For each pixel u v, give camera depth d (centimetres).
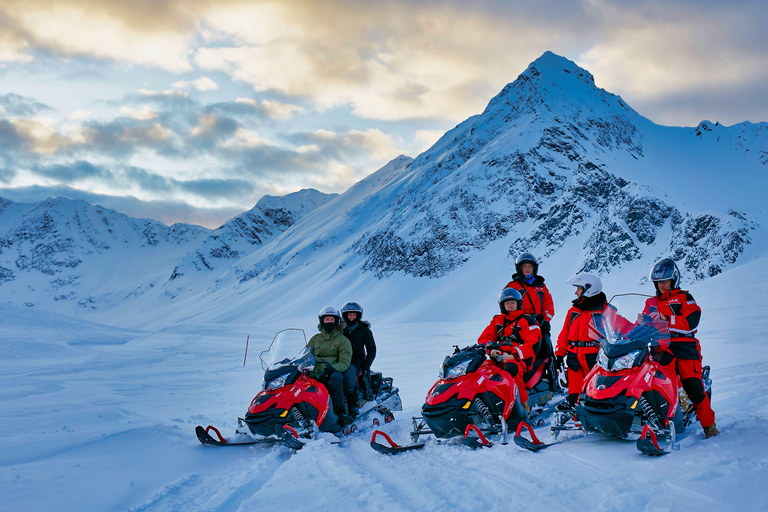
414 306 13112
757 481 393
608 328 590
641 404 534
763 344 1764
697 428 605
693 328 564
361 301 14725
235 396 1259
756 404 709
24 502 455
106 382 1573
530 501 408
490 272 13300
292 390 705
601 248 11056
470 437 611
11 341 2914
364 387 857
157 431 744
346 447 700
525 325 716
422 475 516
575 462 502
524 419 668
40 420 855
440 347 2452
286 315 16162
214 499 481
